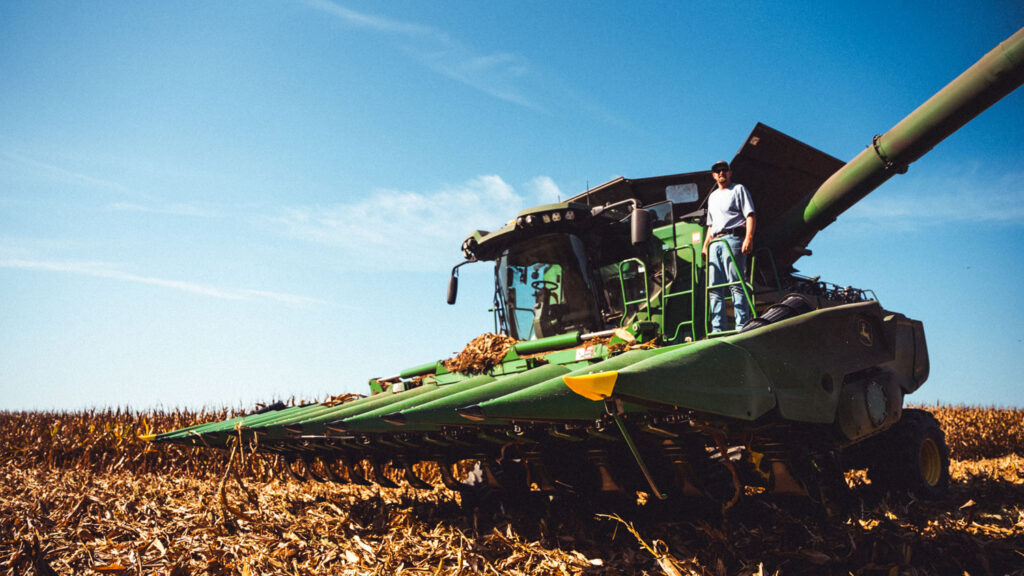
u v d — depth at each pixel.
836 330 4.88
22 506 6.09
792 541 4.44
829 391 4.47
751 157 6.55
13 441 11.70
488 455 5.55
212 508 5.89
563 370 4.58
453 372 5.85
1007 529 5.08
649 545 4.40
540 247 6.33
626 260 5.86
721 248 5.76
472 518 5.41
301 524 5.32
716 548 4.22
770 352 4.03
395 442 5.19
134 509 6.03
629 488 5.00
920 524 4.92
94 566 4.00
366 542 4.71
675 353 3.46
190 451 10.10
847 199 6.30
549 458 5.26
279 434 5.94
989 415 16.38
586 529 4.84
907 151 5.70
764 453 4.23
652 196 7.42
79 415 13.45
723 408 3.42
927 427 6.35
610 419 3.64
